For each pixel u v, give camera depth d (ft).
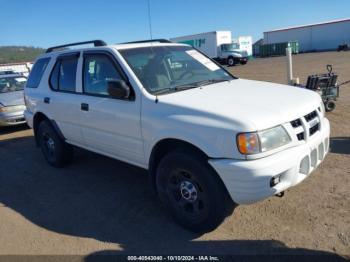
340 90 35.17
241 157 9.43
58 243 11.46
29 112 19.52
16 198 15.35
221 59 118.83
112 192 14.99
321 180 14.02
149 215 12.77
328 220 11.26
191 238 11.10
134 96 12.28
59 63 16.87
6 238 12.09
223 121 9.77
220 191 10.24
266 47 169.89
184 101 11.11
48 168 18.81
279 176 9.76
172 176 11.41
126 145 13.12
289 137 9.97
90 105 14.25
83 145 16.10
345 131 20.33
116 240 11.36
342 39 163.53
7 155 22.22
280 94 11.75
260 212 12.12
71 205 14.14
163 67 13.58
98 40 15.03
